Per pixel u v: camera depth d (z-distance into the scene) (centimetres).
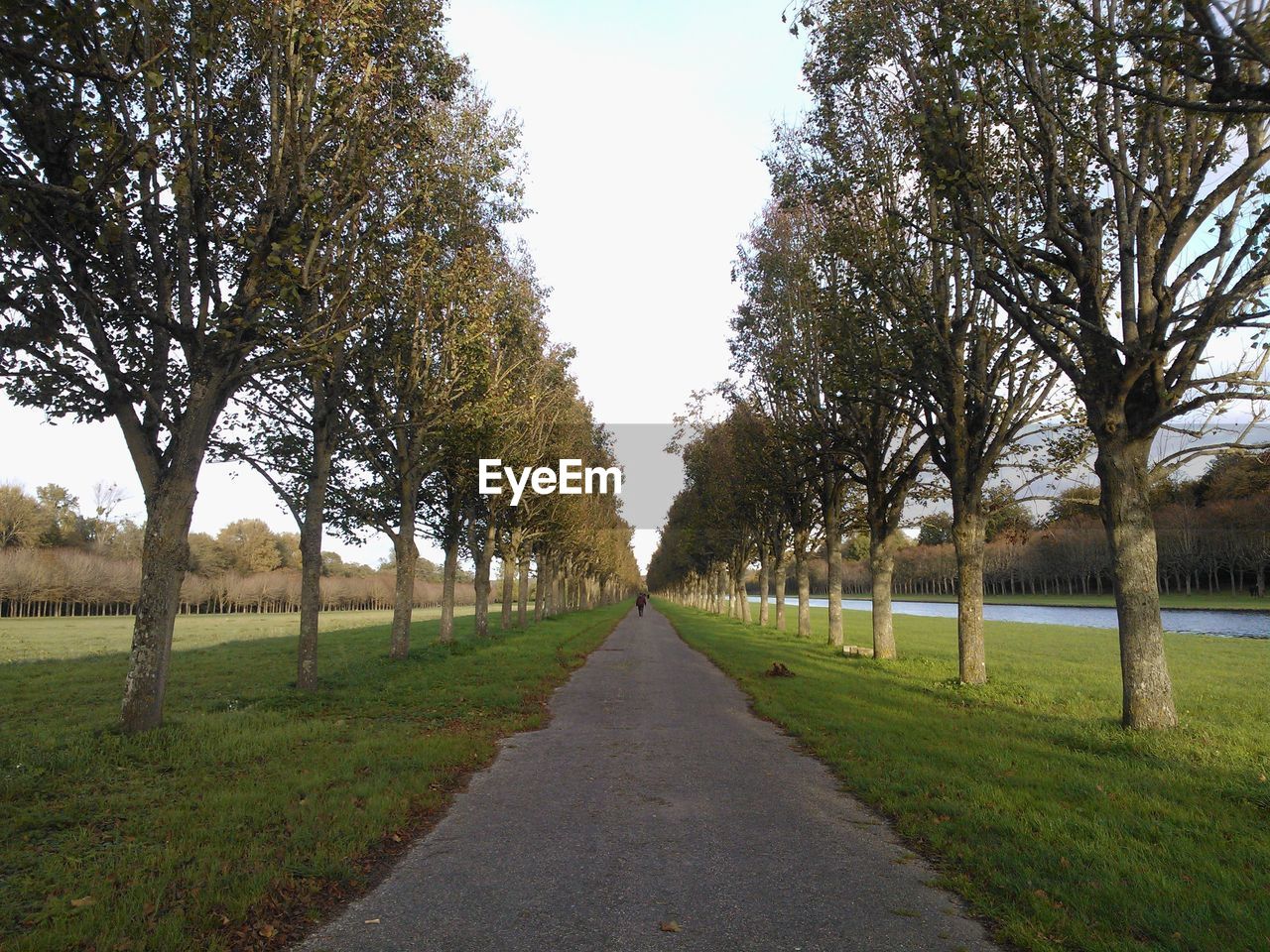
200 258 1033
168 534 1004
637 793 794
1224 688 1625
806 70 1708
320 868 544
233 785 753
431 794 764
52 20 689
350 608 10531
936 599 11400
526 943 442
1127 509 1091
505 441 2438
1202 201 1020
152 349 1108
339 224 1225
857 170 1562
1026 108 1210
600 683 1716
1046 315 1134
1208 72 835
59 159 912
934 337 1512
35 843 585
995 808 693
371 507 2042
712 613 6762
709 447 4134
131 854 561
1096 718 1170
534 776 867
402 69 1303
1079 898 490
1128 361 1062
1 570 6234
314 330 1129
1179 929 443
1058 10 1116
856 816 711
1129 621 1084
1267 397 937
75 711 1241
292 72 1072
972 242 1266
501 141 1836
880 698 1384
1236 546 6372
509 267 2317
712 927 466
